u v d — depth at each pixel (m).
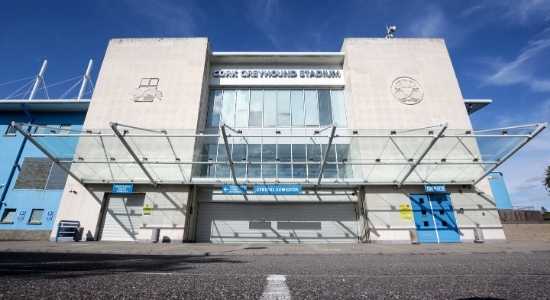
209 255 6.89
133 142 15.53
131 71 17.84
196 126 16.55
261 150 16.83
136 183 15.21
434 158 15.34
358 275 2.91
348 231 15.77
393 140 15.83
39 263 4.00
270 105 18.61
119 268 3.46
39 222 16.20
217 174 16.09
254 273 3.07
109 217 15.16
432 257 6.08
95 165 15.15
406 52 18.45
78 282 2.26
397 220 14.89
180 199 15.05
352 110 17.41
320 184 15.33
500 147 13.26
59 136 12.88
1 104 18.16
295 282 2.44
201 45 18.69
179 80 17.67
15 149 17.86
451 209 15.07
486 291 2.01
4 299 1.66
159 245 11.33
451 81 17.69
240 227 15.88
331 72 19.42
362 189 15.95
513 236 15.16
